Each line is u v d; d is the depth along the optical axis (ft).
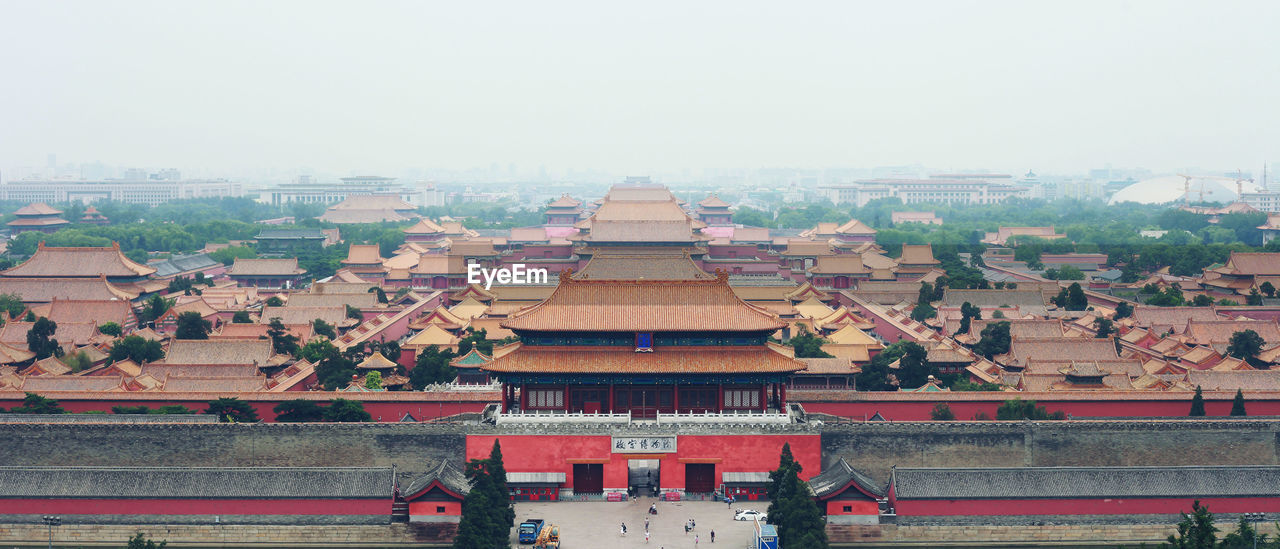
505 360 466.70
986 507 417.08
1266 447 457.27
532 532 397.39
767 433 456.45
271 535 416.05
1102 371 583.58
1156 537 416.67
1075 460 453.17
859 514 416.67
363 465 451.53
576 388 474.90
